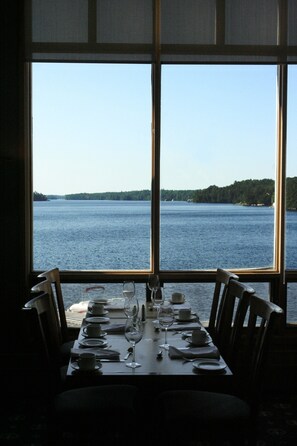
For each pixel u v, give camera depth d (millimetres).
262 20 4258
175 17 4223
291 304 4422
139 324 2531
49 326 2828
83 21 4203
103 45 4211
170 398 2607
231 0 4238
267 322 2490
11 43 4172
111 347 2748
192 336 2787
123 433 2646
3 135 4195
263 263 26266
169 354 2592
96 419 2479
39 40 4188
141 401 2623
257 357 2535
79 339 2893
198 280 4371
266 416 3676
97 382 2322
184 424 2404
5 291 4230
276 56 4266
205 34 4242
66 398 2623
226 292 3469
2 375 4199
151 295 3945
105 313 3494
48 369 2545
